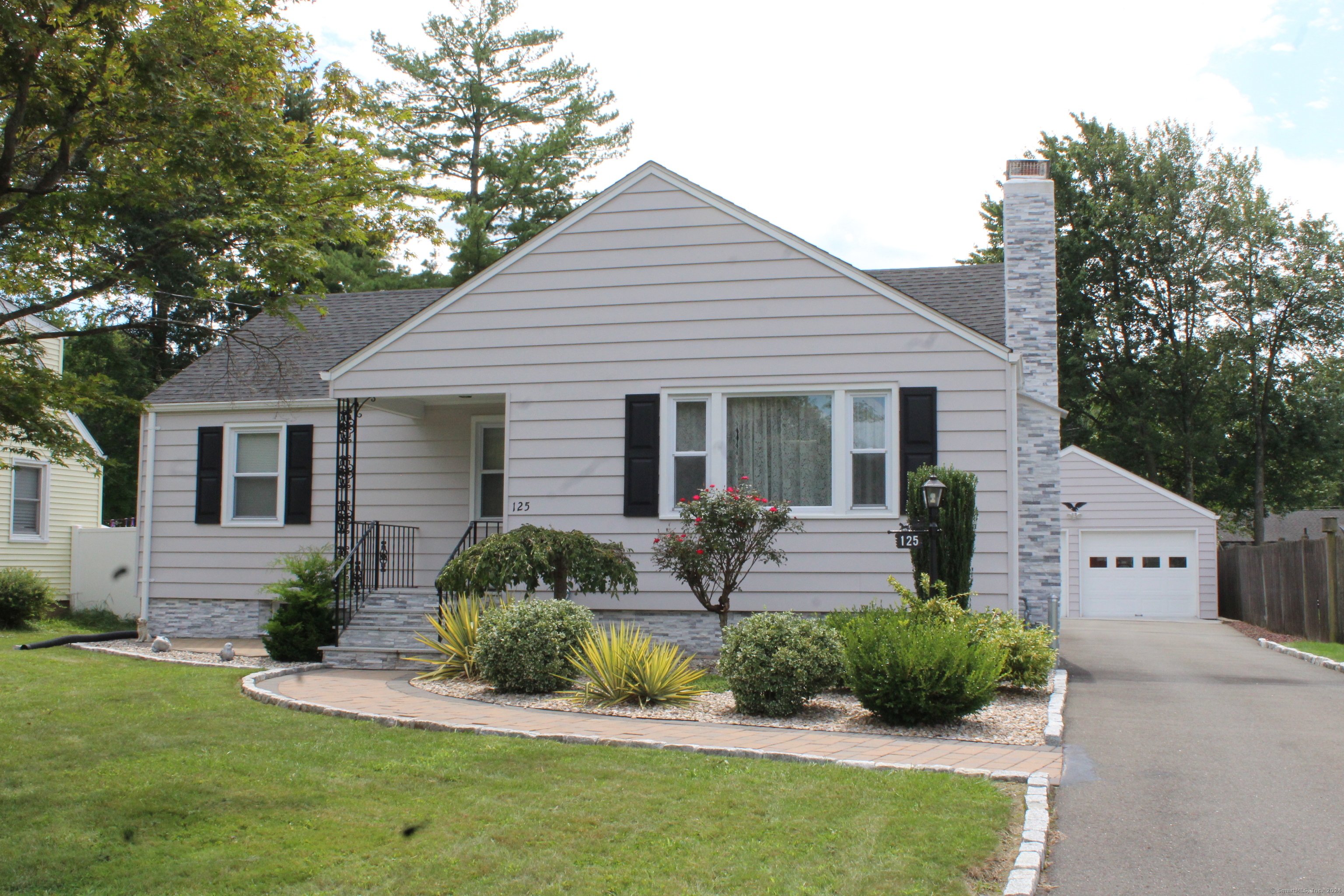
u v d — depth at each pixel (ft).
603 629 41.01
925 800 19.83
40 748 24.67
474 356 44.68
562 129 105.60
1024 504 50.42
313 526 53.31
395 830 18.33
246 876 16.14
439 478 52.16
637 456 42.98
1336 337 117.91
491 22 108.58
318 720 28.45
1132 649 52.70
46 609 64.59
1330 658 44.50
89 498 80.33
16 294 32.83
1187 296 119.03
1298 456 122.72
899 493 40.73
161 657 43.27
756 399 42.63
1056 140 125.80
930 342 41.11
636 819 18.75
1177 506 86.43
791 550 41.50
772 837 17.70
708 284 43.06
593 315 43.88
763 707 29.22
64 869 16.49
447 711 29.84
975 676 27.50
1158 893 15.97
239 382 48.16
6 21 23.67
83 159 29.40
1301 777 22.63
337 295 66.54
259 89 29.84
